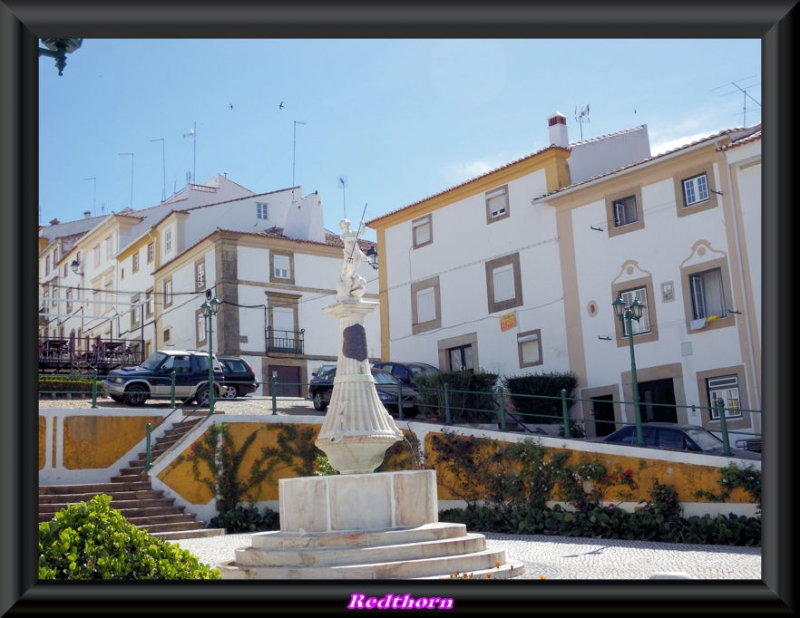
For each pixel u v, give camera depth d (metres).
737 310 22.38
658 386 24.17
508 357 28.45
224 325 38.59
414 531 10.90
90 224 57.38
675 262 23.92
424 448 20.69
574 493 17.42
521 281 28.25
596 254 26.02
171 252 43.28
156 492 19.11
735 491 15.10
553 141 29.50
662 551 13.69
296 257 41.59
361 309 12.48
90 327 51.59
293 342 40.72
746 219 22.33
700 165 23.48
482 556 10.78
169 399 26.89
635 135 30.84
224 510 19.81
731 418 22.22
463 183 30.28
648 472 16.42
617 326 25.17
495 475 19.00
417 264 32.19
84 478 19.98
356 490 11.11
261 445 20.77
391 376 25.62
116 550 7.18
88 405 23.95
